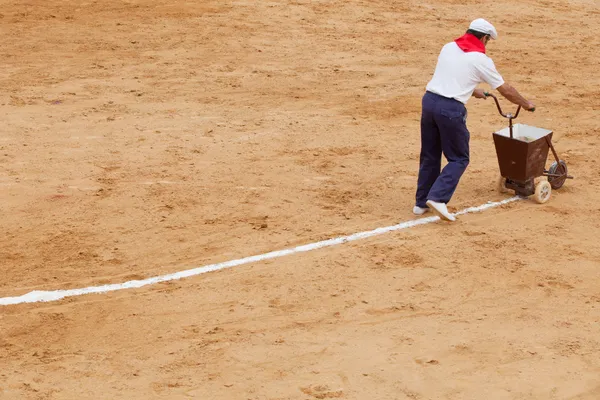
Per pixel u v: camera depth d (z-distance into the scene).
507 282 11.74
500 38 27.55
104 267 11.97
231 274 11.82
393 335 10.28
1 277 11.62
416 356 9.80
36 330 10.30
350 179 15.61
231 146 17.22
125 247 12.61
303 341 10.12
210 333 10.29
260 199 14.52
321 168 16.12
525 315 10.85
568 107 20.72
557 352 9.95
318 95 21.00
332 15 28.92
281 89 21.33
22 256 12.27
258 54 24.28
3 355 9.71
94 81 21.36
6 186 14.82
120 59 23.30
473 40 13.05
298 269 12.00
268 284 11.55
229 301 11.09
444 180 13.40
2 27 25.73
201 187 14.99
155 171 15.72
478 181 15.66
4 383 9.11
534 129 14.62
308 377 9.34
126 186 14.97
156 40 25.14
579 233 13.45
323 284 11.59
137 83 21.33
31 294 11.15
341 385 9.20
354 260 12.31
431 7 30.92
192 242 12.82
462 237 13.17
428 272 11.98
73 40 24.84
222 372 9.41
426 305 11.07
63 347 9.94
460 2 31.91
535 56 25.53
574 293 11.46
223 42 25.22
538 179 15.45
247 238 12.98
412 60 24.48
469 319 10.72
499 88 12.99
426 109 13.19
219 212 13.95
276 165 16.20
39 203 14.16
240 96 20.66
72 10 27.92
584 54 26.00
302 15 28.66
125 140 17.39
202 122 18.66
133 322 10.52
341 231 13.30
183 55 23.86
